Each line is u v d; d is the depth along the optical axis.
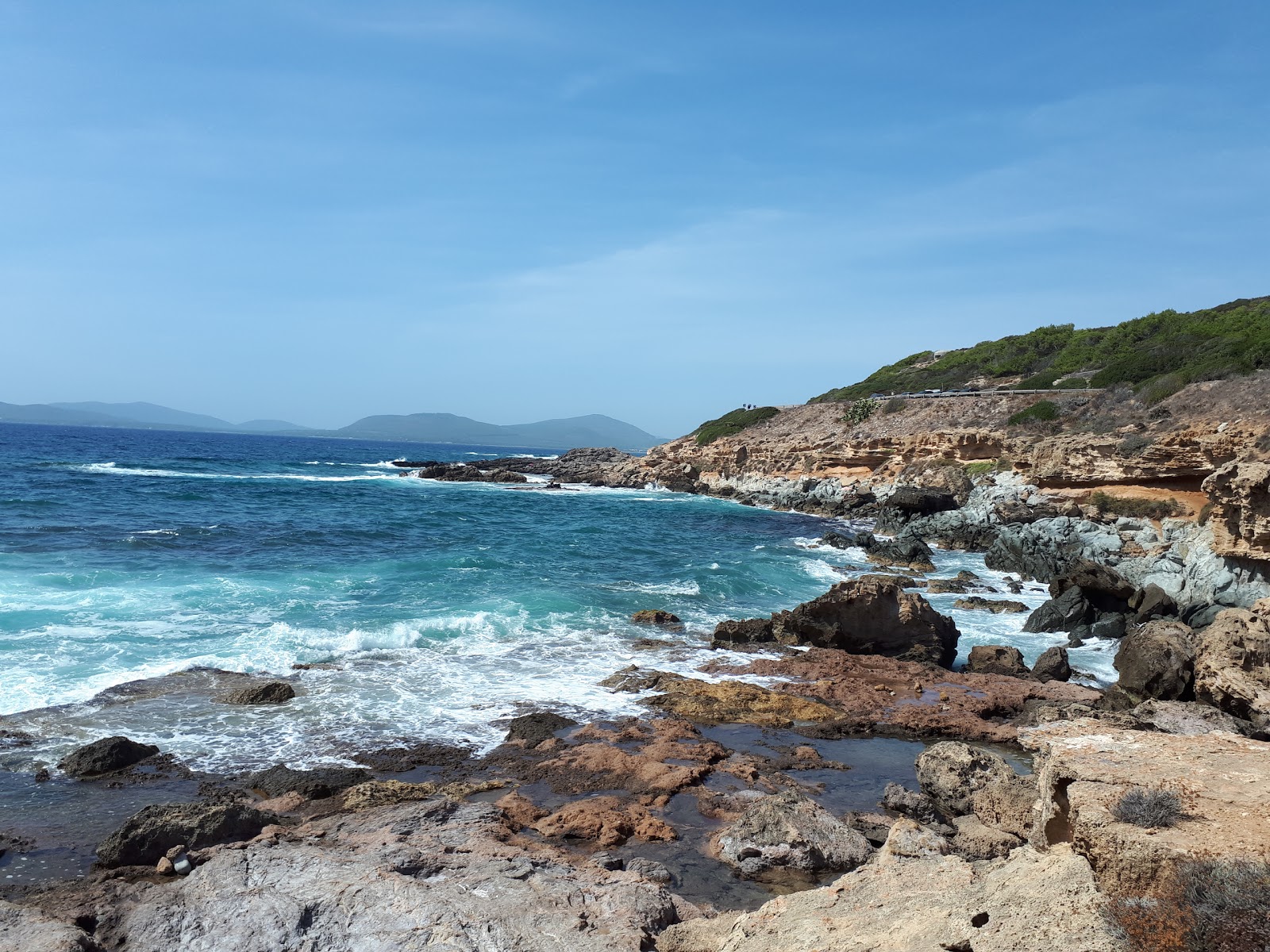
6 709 14.97
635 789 13.01
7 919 7.96
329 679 17.92
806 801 11.91
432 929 7.99
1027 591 34.12
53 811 11.50
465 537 41.22
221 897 8.70
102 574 25.81
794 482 72.50
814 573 35.97
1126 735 8.23
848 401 97.44
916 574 37.09
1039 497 47.72
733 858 10.92
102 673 17.12
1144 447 43.84
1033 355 89.12
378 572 29.50
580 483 95.25
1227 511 25.84
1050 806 7.67
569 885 9.30
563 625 23.91
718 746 15.16
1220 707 17.88
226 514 44.56
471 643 21.55
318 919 8.24
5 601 21.83
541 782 13.27
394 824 10.98
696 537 47.16
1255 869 5.27
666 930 8.43
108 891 9.20
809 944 7.10
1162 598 26.50
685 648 22.44
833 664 21.27
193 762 13.45
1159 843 5.70
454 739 15.02
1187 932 5.21
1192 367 56.69
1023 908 6.32
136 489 55.78
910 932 6.77
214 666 18.14
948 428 69.94
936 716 17.75
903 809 12.60
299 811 11.72
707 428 108.44
